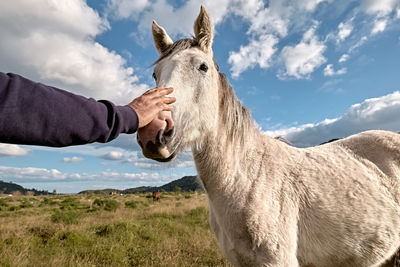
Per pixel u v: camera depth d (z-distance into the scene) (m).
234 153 1.64
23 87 0.59
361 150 2.00
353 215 1.61
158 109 0.90
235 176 1.59
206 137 1.62
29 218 10.58
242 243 1.49
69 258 4.22
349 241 1.60
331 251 1.61
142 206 16.11
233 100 1.75
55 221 8.77
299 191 1.60
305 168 1.71
